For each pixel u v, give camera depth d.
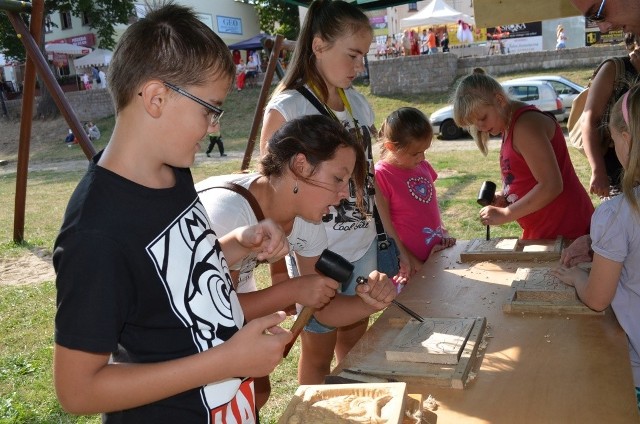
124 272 1.09
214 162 14.81
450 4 25.30
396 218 3.21
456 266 2.55
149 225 1.13
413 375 1.52
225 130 20.16
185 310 1.19
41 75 5.14
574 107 3.83
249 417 1.37
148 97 1.11
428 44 22.75
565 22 22.06
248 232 1.56
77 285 1.04
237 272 1.82
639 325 1.76
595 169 3.10
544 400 1.41
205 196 1.79
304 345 2.52
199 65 1.12
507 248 2.66
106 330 1.05
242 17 34.09
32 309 5.15
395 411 1.30
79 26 31.27
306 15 2.51
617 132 1.79
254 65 25.05
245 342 1.15
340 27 2.36
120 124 1.16
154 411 1.22
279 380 3.59
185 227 1.22
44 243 7.47
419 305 2.08
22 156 6.90
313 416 1.32
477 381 1.52
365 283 1.79
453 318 1.87
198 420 1.24
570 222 2.93
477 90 2.90
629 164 1.72
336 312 1.96
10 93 30.33
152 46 1.11
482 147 3.16
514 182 3.00
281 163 1.78
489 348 1.70
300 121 1.80
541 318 1.90
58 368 1.06
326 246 2.10
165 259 1.15
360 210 2.50
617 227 1.73
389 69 19.97
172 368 1.12
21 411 3.32
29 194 12.19
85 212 1.08
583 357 1.61
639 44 3.08
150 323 1.16
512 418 1.34
